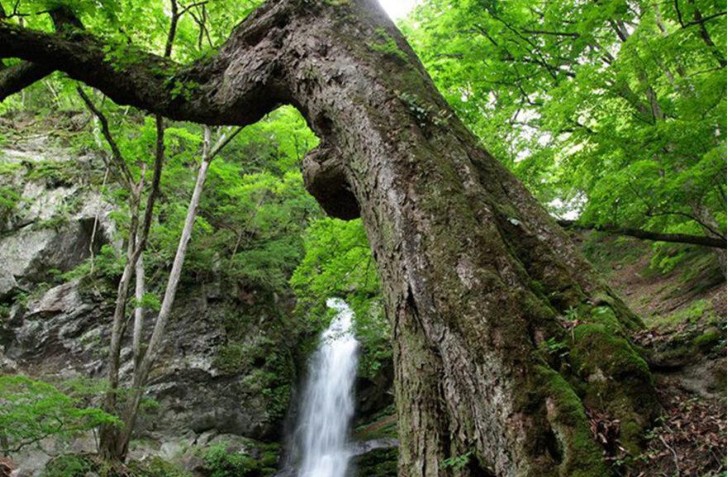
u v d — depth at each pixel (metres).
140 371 9.77
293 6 4.56
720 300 3.74
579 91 5.01
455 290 3.03
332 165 4.17
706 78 4.27
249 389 13.67
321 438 14.96
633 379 2.75
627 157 5.00
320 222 9.51
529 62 7.57
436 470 2.99
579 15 6.35
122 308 9.88
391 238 3.45
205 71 5.05
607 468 2.43
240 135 11.94
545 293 3.26
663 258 9.38
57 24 5.58
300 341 16.52
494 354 2.79
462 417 2.94
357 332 13.30
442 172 3.50
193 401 13.11
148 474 9.61
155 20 8.73
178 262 10.84
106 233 14.23
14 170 15.30
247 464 12.27
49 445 10.09
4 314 13.53
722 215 5.44
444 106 4.09
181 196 14.71
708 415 2.62
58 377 12.66
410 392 3.27
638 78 5.13
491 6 7.45
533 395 2.66
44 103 17.56
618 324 3.04
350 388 16.14
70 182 15.24
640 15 5.38
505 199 3.74
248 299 15.20
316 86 4.24
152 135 10.62
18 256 14.23
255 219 15.11
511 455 2.59
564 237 3.61
